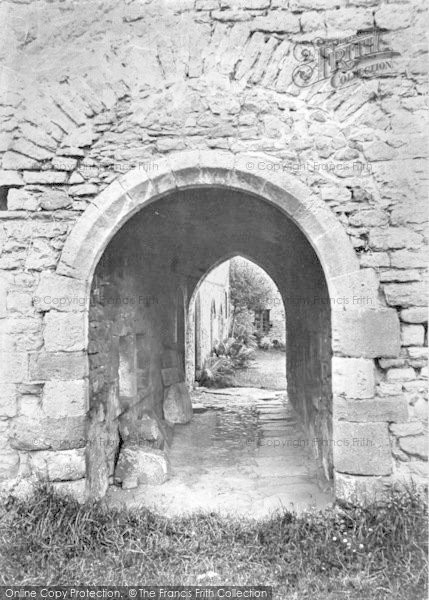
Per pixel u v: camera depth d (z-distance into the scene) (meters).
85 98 3.69
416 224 3.56
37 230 3.67
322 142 3.62
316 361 5.06
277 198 3.65
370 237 3.58
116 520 3.46
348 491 3.51
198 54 3.66
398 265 3.56
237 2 3.66
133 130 3.67
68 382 3.62
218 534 3.38
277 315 18.91
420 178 3.57
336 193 3.60
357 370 3.53
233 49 3.66
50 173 3.67
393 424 3.53
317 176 3.61
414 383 3.54
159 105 3.66
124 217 3.69
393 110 3.61
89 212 3.65
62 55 3.71
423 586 2.78
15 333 3.63
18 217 3.68
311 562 3.04
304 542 3.19
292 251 6.06
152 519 3.53
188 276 8.66
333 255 3.58
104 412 4.38
